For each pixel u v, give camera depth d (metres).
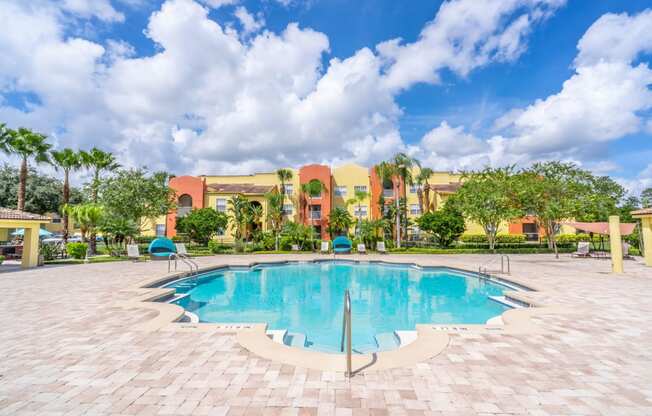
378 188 38.59
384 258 23.22
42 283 11.52
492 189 26.73
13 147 23.89
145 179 27.50
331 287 14.05
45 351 4.93
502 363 4.52
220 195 37.50
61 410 3.30
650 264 16.91
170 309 7.55
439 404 3.43
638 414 3.27
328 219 37.91
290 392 3.67
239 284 14.81
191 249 30.14
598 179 33.19
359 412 3.27
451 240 30.33
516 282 11.58
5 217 16.62
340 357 4.69
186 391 3.69
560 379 4.04
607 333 5.86
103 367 4.34
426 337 5.54
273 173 41.84
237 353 4.83
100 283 11.49
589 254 22.70
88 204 25.91
